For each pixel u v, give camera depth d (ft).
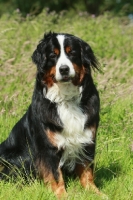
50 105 30.99
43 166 31.27
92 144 31.91
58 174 31.32
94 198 29.22
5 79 47.44
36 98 31.40
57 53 30.68
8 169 33.42
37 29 66.23
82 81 31.22
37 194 28.63
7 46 54.08
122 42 67.36
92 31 67.87
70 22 78.48
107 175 34.24
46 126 30.83
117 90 44.24
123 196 29.48
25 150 32.83
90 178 32.27
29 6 148.77
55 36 31.24
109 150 36.24
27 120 32.55
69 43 30.78
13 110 42.16
